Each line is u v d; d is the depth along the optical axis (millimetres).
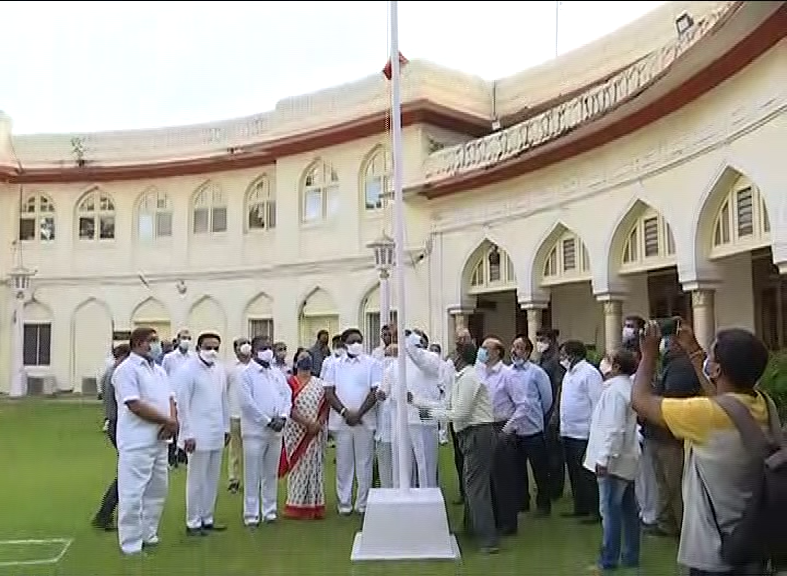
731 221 12086
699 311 12734
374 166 22609
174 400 7902
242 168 26156
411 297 21125
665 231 13883
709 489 3455
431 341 20422
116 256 27922
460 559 7012
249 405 8656
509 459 8086
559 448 9773
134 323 27734
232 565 6941
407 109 20766
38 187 28375
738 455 3412
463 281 19703
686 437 3502
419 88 20828
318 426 9117
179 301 27062
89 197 28375
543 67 20797
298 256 24297
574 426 8711
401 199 7559
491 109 22031
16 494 10453
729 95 11555
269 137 25094
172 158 27172
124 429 7480
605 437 6516
